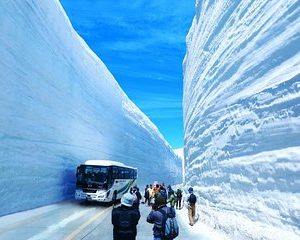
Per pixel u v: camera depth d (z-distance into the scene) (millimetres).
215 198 10820
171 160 73500
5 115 12164
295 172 5539
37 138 15453
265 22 7695
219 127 11094
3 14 12406
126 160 40812
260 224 6734
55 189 17344
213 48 13375
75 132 22844
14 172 12609
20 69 13852
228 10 11281
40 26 16703
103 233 9203
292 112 5867
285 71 6348
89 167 17422
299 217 5277
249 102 8148
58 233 8773
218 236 9258
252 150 7660
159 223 4707
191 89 19859
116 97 40000
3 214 11484
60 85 19938
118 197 19312
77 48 25297
